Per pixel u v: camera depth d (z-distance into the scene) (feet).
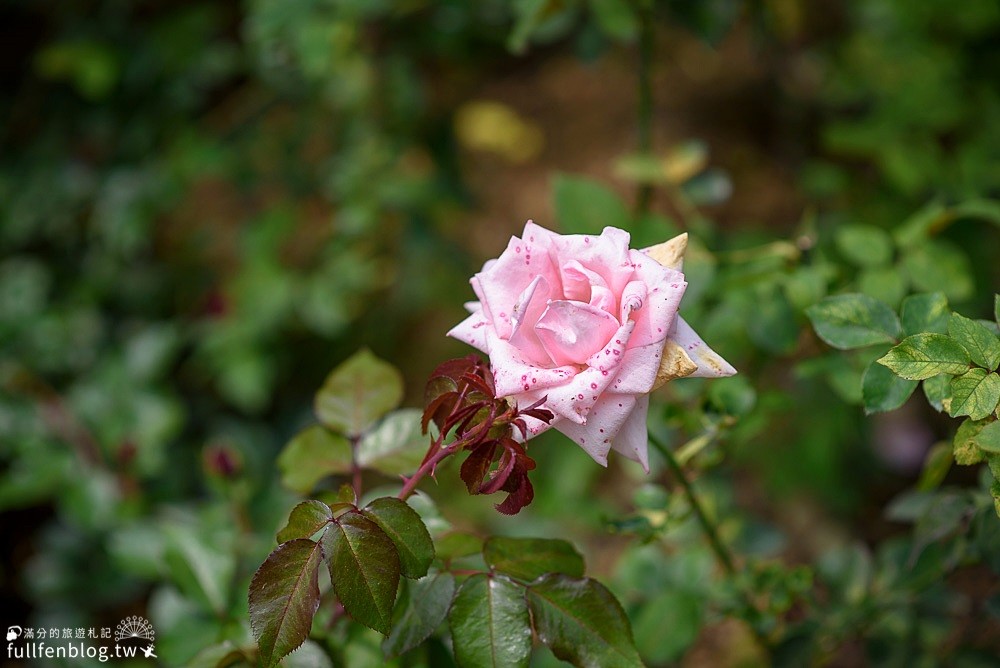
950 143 4.25
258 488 3.09
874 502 3.95
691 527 2.66
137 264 4.33
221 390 4.22
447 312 4.55
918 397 4.00
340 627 2.26
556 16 2.99
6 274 3.83
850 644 3.22
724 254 2.69
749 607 2.50
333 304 3.90
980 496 2.27
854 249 2.50
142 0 4.50
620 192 4.89
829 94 4.24
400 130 3.99
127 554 2.77
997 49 4.03
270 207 4.43
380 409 2.33
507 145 5.20
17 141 4.38
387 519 2.03
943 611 2.55
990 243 3.77
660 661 2.49
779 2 4.03
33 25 4.62
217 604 2.42
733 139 4.98
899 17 4.06
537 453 3.83
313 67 3.24
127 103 4.20
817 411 3.66
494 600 2.08
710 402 2.40
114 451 3.30
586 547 3.67
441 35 3.64
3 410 3.31
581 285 2.03
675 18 2.99
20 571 3.96
